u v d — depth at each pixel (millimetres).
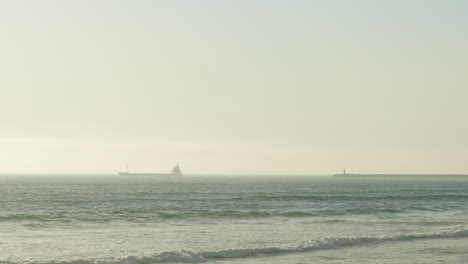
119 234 40438
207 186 179000
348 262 29781
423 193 124500
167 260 29391
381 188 166750
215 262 29562
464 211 67500
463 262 30156
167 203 78562
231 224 48156
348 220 52625
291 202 81250
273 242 36594
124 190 134625
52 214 56625
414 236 39625
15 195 104250
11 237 38375
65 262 27625
